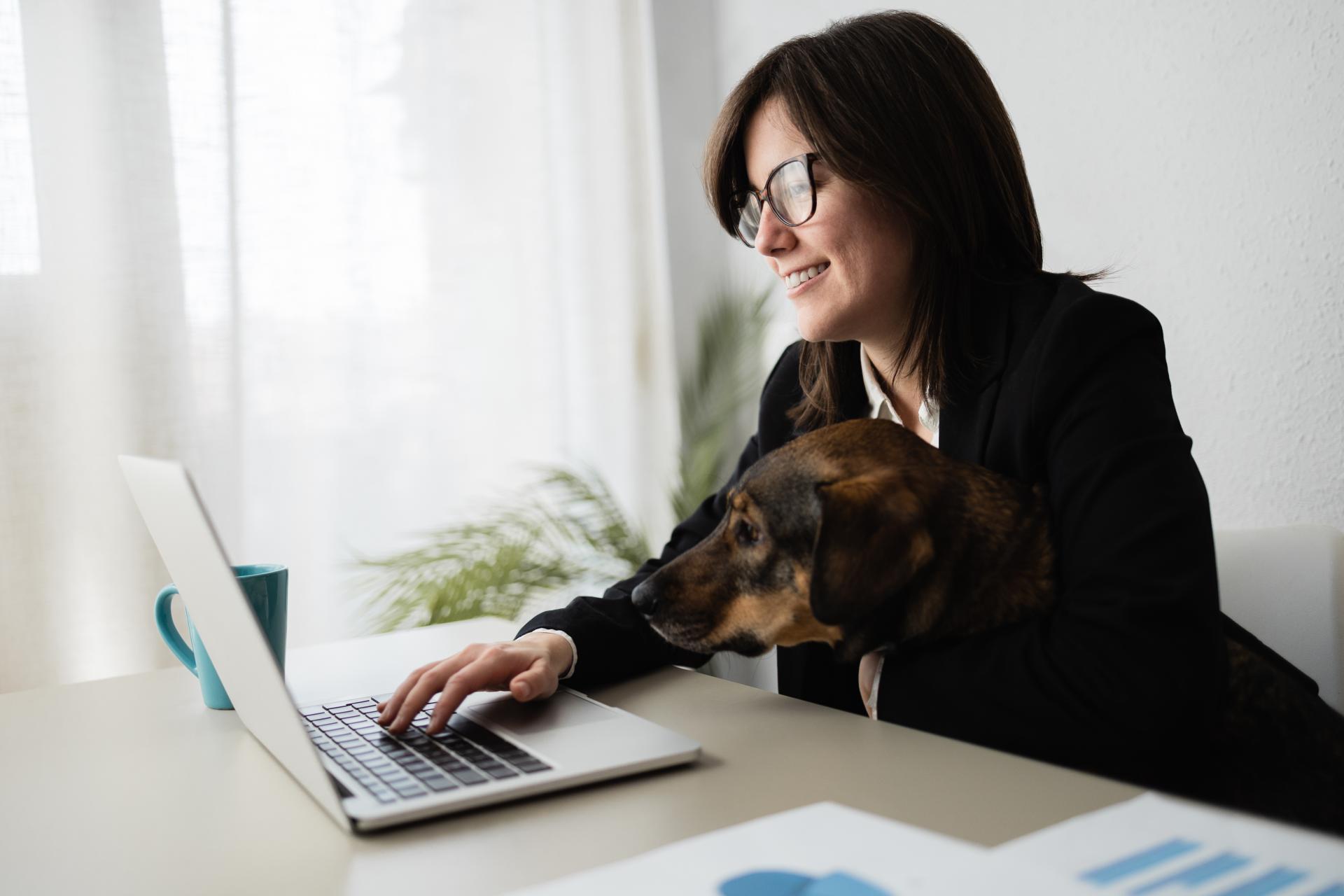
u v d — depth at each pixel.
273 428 2.42
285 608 1.01
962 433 1.11
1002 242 1.20
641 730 0.82
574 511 2.77
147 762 0.82
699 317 3.06
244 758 0.83
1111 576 0.88
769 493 1.02
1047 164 1.96
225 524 2.32
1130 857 0.52
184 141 2.26
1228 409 1.70
